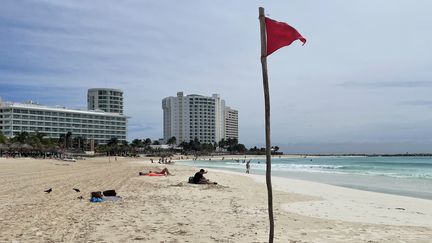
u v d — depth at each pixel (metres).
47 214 12.80
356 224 12.29
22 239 9.30
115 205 15.26
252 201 17.59
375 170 63.94
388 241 9.84
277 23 6.45
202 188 23.56
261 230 10.88
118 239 9.45
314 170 64.69
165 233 10.24
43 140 144.50
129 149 183.75
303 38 6.42
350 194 22.73
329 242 9.59
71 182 26.59
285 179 36.12
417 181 36.53
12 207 14.29
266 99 6.46
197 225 11.44
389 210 16.06
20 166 55.84
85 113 183.12
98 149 171.88
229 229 10.94
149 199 17.52
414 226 12.22
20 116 159.12
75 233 10.01
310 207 16.31
